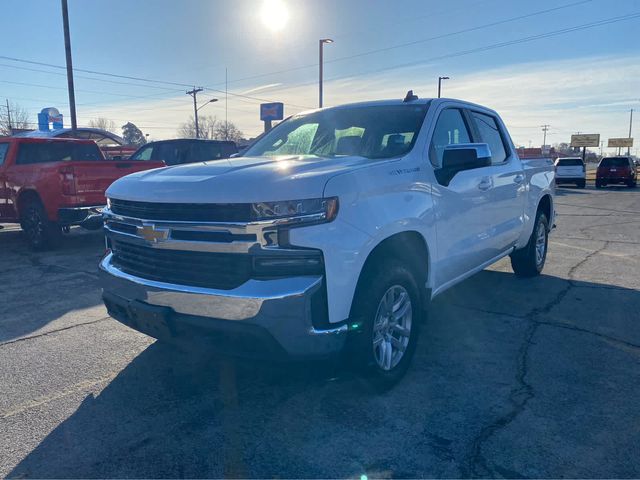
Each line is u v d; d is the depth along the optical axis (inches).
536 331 181.3
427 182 150.1
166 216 124.7
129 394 138.3
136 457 110.2
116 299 137.5
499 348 166.4
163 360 160.4
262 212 112.6
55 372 152.2
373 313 127.4
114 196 141.3
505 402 131.5
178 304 121.0
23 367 155.6
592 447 111.7
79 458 110.0
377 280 128.2
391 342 139.9
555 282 248.7
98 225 365.1
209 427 121.7
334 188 118.4
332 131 175.9
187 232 121.1
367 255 124.1
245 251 113.5
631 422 121.5
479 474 103.3
